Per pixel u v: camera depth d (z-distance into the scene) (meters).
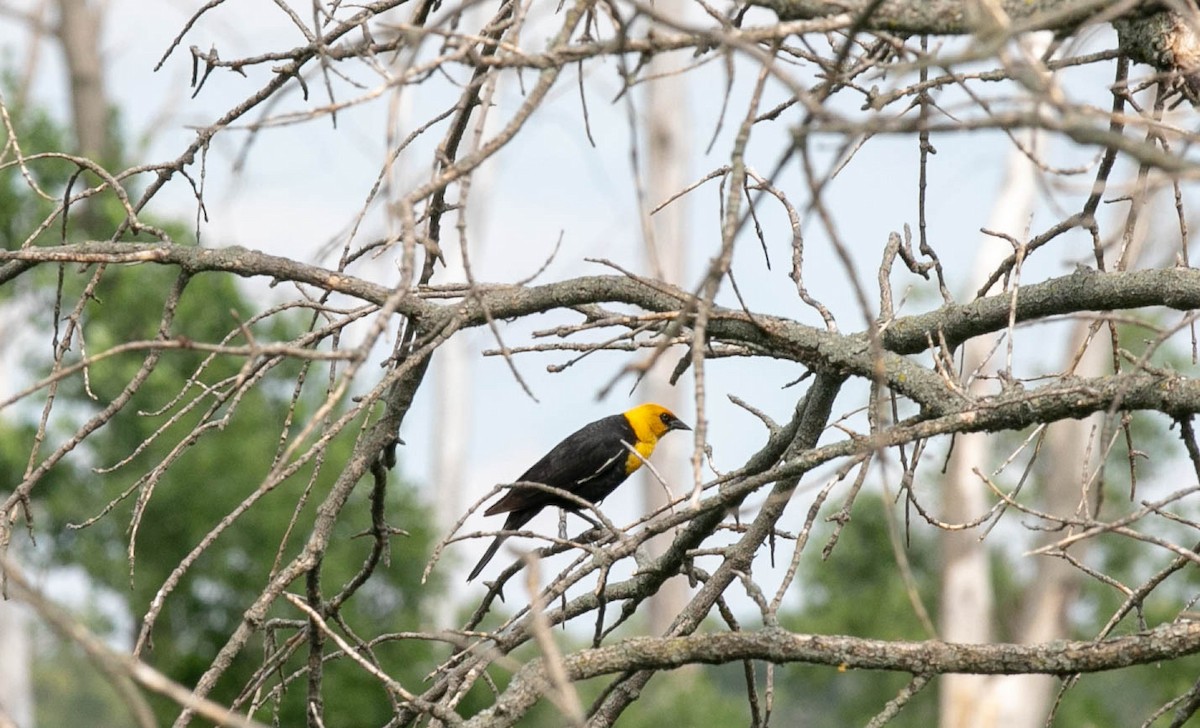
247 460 31.31
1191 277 8.85
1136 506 41.28
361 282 9.55
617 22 6.50
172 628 30.80
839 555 43.44
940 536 41.47
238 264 9.54
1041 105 5.87
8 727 6.65
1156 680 37.69
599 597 8.18
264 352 6.23
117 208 38.00
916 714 44.34
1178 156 5.96
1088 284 9.10
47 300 35.53
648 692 43.09
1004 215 37.94
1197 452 7.99
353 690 29.16
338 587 30.22
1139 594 7.82
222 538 30.81
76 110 46.09
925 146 9.38
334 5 9.37
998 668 7.76
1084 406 7.86
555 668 5.55
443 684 8.74
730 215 6.17
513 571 9.65
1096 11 7.03
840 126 5.53
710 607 9.48
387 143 6.44
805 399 9.92
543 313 10.18
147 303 34.44
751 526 9.48
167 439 31.86
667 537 47.97
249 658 30.27
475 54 6.62
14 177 36.28
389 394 9.38
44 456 34.41
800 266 9.54
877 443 5.92
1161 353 36.47
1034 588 42.34
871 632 41.53
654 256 6.13
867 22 6.86
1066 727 40.62
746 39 6.54
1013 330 7.97
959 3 7.00
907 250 9.91
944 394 8.77
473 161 6.37
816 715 46.31
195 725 29.77
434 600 32.69
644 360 5.73
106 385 33.50
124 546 31.91
